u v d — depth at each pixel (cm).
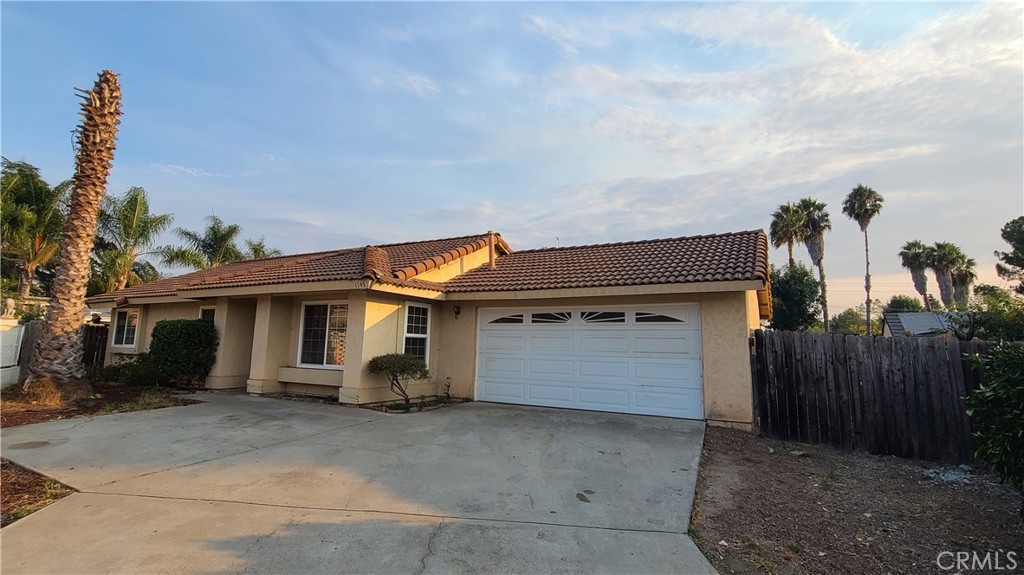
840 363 816
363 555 375
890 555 411
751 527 461
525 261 1419
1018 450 411
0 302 1988
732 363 916
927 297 4441
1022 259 2678
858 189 3916
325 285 1023
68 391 1012
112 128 1139
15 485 509
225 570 347
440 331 1255
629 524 450
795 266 3419
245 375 1330
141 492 495
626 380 1025
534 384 1123
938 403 734
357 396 1025
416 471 585
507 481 559
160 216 2478
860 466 694
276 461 611
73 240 1066
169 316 1595
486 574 354
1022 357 421
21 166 2262
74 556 361
